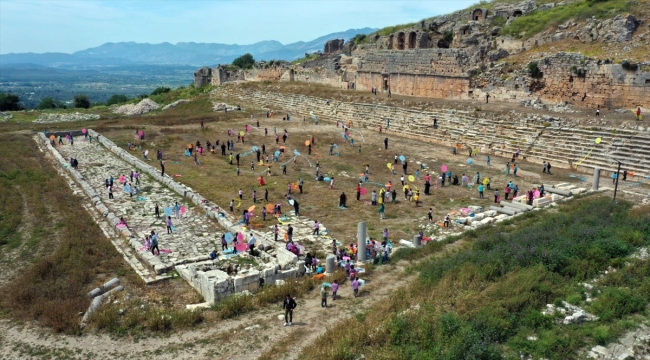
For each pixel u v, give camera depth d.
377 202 39.84
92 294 23.08
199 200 38.75
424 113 66.62
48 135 64.75
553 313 19.12
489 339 17.16
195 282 24.69
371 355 16.75
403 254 28.78
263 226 34.34
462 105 64.31
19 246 29.30
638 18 60.91
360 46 110.06
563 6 74.88
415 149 58.34
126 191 41.50
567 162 48.16
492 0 96.31
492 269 22.78
